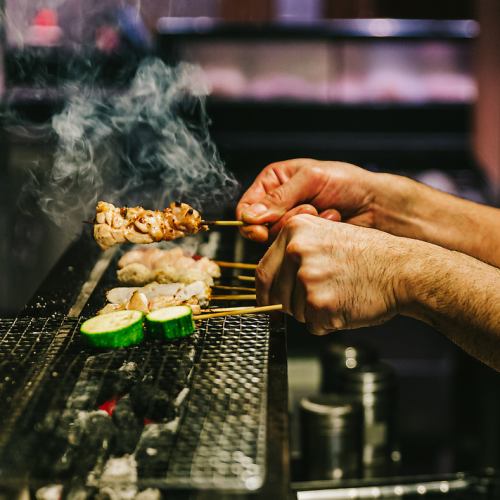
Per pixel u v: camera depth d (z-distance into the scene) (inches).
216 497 32.4
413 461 72.4
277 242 38.2
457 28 104.8
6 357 36.1
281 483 28.8
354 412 50.5
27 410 32.5
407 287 36.5
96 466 30.8
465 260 37.4
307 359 83.7
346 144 106.4
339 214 48.6
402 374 98.4
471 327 36.0
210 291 42.7
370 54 104.7
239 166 102.9
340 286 36.6
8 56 97.5
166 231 44.1
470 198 97.2
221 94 104.7
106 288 43.7
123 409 33.0
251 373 34.4
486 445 75.0
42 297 42.3
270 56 104.2
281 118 105.9
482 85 91.0
